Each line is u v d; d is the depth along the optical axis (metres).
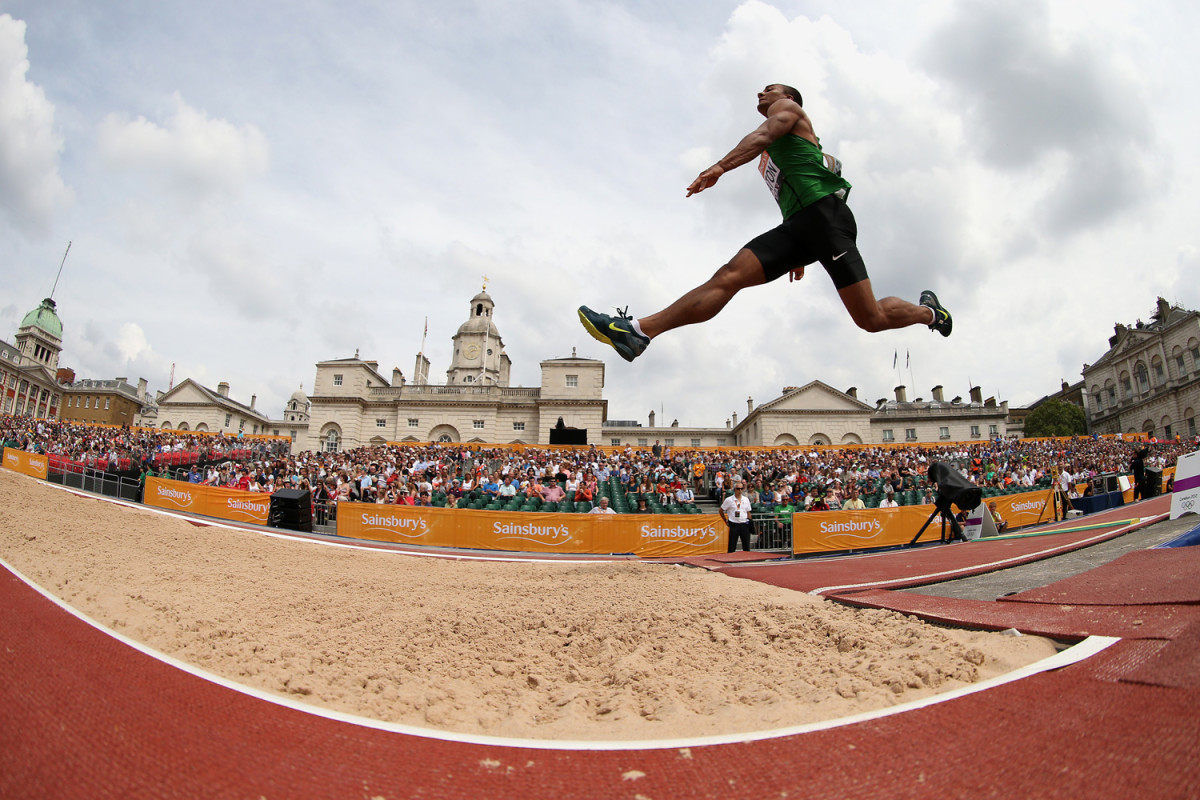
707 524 15.97
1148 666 2.14
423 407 55.09
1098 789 1.52
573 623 5.42
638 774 1.98
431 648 4.88
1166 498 13.03
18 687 2.57
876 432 66.88
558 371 55.34
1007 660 2.85
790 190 3.18
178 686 2.78
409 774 1.98
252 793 1.80
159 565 8.87
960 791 1.65
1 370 82.31
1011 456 38.78
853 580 6.05
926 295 3.70
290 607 6.35
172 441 42.53
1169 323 65.62
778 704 3.03
